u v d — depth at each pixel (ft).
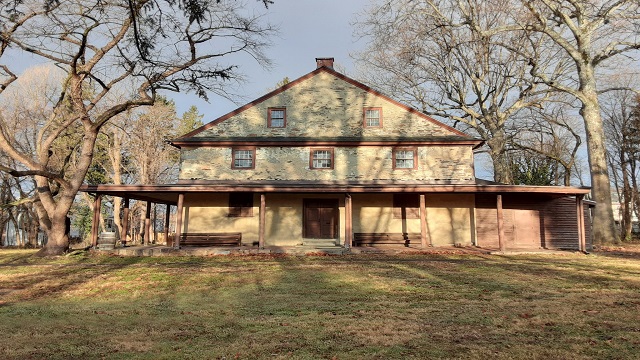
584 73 72.95
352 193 59.26
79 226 139.33
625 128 111.45
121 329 20.34
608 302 25.26
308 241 63.98
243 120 67.51
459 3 76.59
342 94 68.59
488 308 23.99
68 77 63.36
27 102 93.81
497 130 90.07
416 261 46.55
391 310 23.77
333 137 66.39
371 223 64.54
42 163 57.98
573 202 61.82
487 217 64.39
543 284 31.96
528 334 18.49
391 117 67.72
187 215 64.49
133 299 28.19
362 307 24.67
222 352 16.42
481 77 90.74
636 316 21.57
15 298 28.91
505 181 88.22
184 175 65.10
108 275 38.09
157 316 23.12
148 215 70.54
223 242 62.44
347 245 55.57
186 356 16.02
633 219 169.07
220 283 33.58
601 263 44.62
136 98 58.18
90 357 16.05
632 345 16.61
